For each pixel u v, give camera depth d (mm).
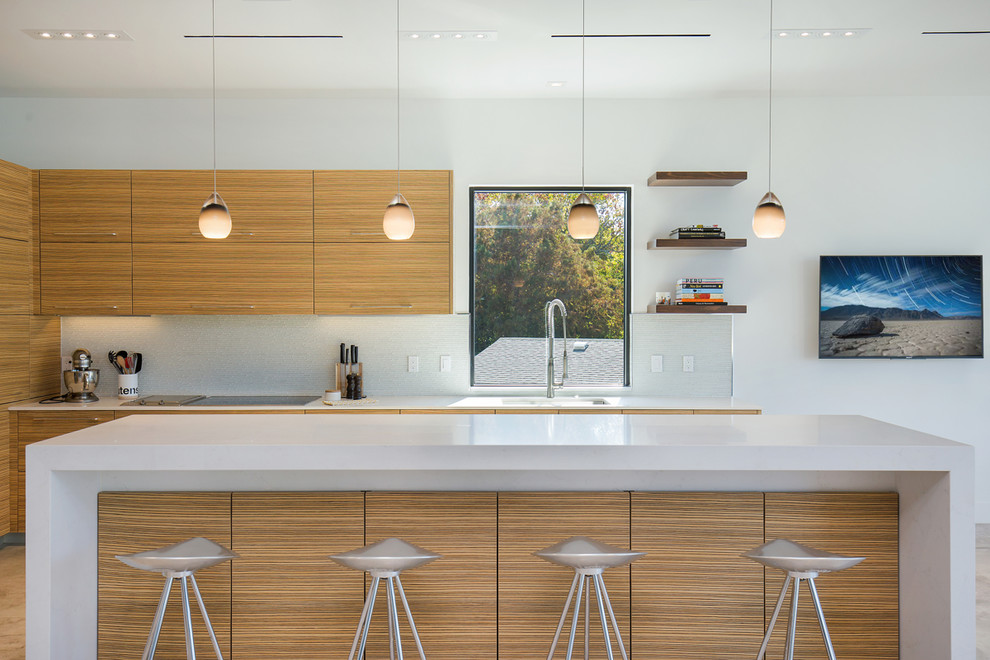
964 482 2480
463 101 4906
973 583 2471
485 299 5059
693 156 4910
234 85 4574
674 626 2717
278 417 3234
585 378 5047
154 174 4570
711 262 4926
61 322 4938
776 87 4660
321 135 4895
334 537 2723
